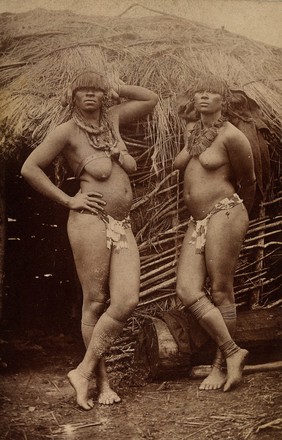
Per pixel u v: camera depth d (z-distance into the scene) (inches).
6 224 119.3
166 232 110.2
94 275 101.3
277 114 113.9
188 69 115.0
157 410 100.1
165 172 109.7
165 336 105.0
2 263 119.3
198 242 105.1
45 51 116.4
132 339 110.0
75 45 116.9
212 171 104.9
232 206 104.4
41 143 102.1
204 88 104.3
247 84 115.3
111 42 118.3
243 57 119.6
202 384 104.0
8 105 109.3
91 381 105.8
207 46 120.0
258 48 121.9
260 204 115.9
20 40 118.8
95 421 98.6
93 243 100.8
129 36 120.0
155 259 110.4
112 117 105.7
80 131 102.9
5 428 97.1
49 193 101.7
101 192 102.0
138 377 106.9
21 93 110.6
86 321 102.4
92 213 101.5
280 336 108.3
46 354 114.0
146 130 109.7
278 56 121.6
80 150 102.4
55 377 107.4
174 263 110.6
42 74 113.1
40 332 121.6
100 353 101.0
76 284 127.8
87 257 101.2
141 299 110.5
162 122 109.3
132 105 107.2
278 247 118.0
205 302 104.3
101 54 115.6
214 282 104.7
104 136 103.4
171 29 121.7
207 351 105.7
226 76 115.3
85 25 121.0
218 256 103.8
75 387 100.6
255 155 109.3
